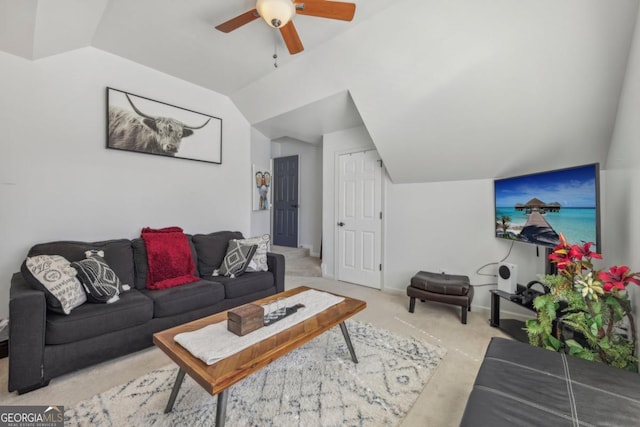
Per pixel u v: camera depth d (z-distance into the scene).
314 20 2.20
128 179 2.81
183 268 2.63
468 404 1.03
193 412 1.45
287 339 1.43
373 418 1.42
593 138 2.12
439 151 2.88
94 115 2.59
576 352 1.56
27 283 1.80
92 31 2.29
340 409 1.48
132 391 1.62
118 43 2.51
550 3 1.72
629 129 1.72
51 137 2.38
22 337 1.56
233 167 3.73
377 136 3.05
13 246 2.22
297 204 5.88
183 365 1.23
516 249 2.76
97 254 2.21
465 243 3.06
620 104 1.86
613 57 1.76
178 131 3.15
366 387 1.66
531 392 1.05
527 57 1.96
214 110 3.51
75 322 1.72
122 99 2.74
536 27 1.82
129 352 1.97
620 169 1.88
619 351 1.46
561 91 2.01
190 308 2.28
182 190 3.23
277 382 1.71
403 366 1.88
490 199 2.90
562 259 1.67
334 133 4.20
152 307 2.08
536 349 1.37
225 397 1.18
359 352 2.06
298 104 3.22
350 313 1.80
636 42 1.59
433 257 3.29
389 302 3.21
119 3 2.00
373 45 2.34
